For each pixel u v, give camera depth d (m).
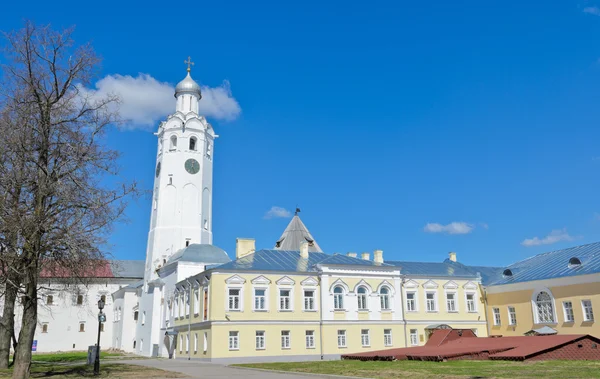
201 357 51.41
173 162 81.44
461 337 50.09
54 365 45.06
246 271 51.97
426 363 34.97
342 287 55.59
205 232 81.31
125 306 86.62
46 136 28.22
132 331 86.00
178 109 86.19
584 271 50.75
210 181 84.69
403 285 59.62
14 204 27.16
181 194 80.25
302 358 51.50
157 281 69.88
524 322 56.84
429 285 60.91
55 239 27.30
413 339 58.00
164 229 78.69
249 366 40.06
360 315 55.44
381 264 59.25
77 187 28.56
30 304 27.33
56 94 29.25
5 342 34.03
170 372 34.06
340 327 54.06
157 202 80.69
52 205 27.91
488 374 25.11
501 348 37.53
